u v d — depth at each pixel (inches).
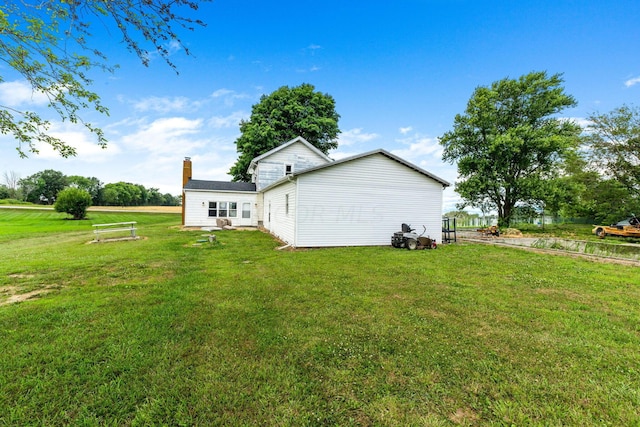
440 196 472.7
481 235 698.2
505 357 109.1
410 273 248.5
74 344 115.3
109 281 213.9
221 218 717.9
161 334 125.5
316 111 1074.1
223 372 97.7
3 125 134.5
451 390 89.5
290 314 151.6
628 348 117.4
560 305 169.5
